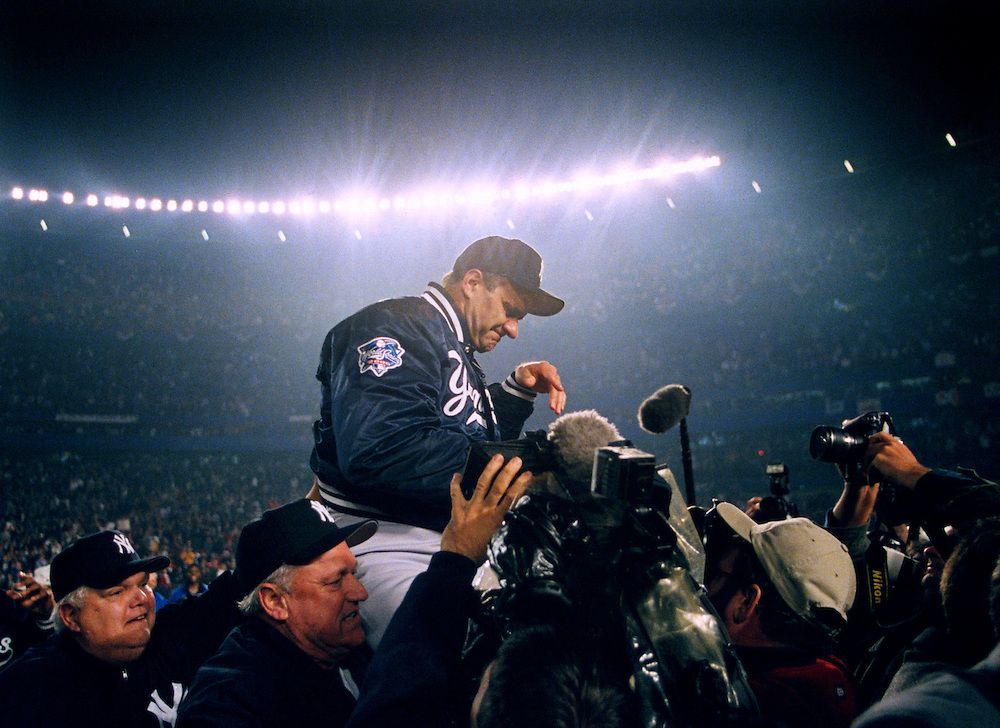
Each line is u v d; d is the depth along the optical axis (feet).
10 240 106.42
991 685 3.51
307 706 6.91
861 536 8.07
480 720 4.47
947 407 76.23
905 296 83.46
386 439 6.42
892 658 7.36
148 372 103.86
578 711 4.31
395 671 5.01
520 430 8.65
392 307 7.17
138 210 109.60
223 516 94.32
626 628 4.58
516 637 4.66
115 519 90.22
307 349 109.40
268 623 7.11
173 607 9.78
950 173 84.74
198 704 6.78
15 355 100.94
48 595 12.09
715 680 4.28
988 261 79.77
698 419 90.84
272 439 104.06
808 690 6.24
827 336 85.76
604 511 5.01
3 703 7.86
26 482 95.25
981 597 4.79
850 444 7.49
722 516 6.89
